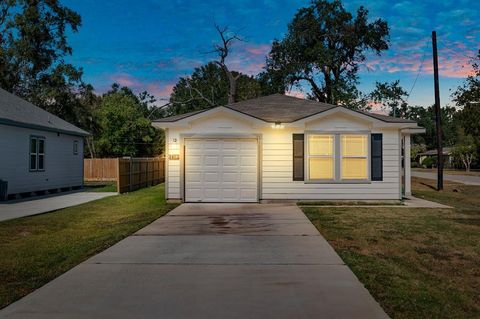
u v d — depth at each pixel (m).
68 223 9.98
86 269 5.70
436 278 5.34
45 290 4.83
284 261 6.10
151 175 24.33
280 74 37.22
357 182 13.48
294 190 13.53
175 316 4.02
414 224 9.43
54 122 20.61
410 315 4.08
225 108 13.40
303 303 4.37
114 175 32.16
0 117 15.35
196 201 13.64
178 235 8.13
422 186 23.67
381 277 5.32
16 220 10.47
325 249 6.88
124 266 5.84
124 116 39.44
